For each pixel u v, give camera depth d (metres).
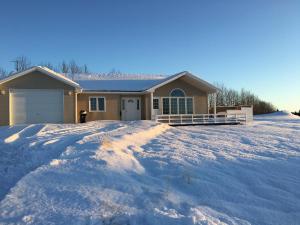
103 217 5.18
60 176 7.16
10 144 12.20
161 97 25.73
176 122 24.58
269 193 6.75
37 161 9.58
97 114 24.86
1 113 20.36
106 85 26.25
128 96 25.86
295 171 8.25
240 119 25.78
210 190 6.81
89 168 7.75
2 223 4.97
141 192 6.50
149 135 15.16
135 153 10.15
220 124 24.09
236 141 13.60
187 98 26.23
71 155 9.16
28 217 5.14
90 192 6.23
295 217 5.66
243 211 5.87
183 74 24.23
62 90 21.39
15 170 9.04
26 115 20.80
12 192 6.21
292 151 11.00
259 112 67.06
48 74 21.11
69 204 5.66
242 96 73.25
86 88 25.02
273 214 5.75
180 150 10.81
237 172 8.13
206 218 5.29
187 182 7.22
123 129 16.44
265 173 8.08
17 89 20.70
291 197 6.55
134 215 5.28
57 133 14.74
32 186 6.53
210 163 8.94
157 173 8.04
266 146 12.14
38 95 21.03
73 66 53.69
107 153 9.20
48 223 4.95
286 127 21.23
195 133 17.14
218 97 72.06
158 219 5.10
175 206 5.87
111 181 6.95
